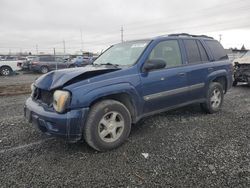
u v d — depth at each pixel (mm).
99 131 3850
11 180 3113
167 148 4039
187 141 4324
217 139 4398
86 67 4562
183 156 3738
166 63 4902
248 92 9680
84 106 3668
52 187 2967
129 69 4293
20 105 7566
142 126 5152
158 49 4836
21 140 4453
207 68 5711
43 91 4020
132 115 4383
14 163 3566
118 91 4012
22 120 5719
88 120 3748
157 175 3203
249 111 6406
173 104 5051
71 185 3006
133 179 3117
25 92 10117
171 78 4852
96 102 3910
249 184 2973
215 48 6277
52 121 3631
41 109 3852
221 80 6387
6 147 4141
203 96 5746
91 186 2982
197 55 5652
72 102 3604
